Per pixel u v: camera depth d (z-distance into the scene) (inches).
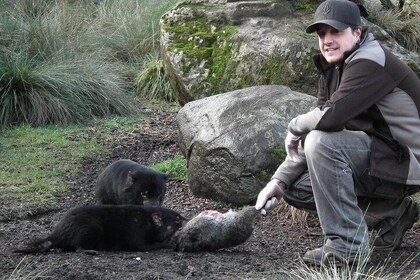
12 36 358.0
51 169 271.6
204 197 246.4
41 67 336.2
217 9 299.7
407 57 291.4
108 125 321.4
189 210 239.8
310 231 221.3
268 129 236.8
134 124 326.6
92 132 311.9
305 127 182.9
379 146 181.0
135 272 183.3
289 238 215.8
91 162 283.3
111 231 200.2
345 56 181.8
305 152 183.0
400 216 196.2
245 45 285.1
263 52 280.7
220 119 243.4
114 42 397.4
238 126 239.8
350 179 181.8
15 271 184.7
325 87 189.5
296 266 188.9
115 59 390.3
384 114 180.5
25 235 218.5
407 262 194.1
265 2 292.7
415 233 217.3
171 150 296.7
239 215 196.2
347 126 184.7
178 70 291.9
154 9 415.5
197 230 197.5
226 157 237.6
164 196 238.8
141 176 232.5
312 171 182.5
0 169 267.4
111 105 338.3
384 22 388.2
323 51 183.5
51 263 189.0
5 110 315.6
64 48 358.9
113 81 354.0
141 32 402.3
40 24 363.6
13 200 244.5
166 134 314.7
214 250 200.2
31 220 235.9
